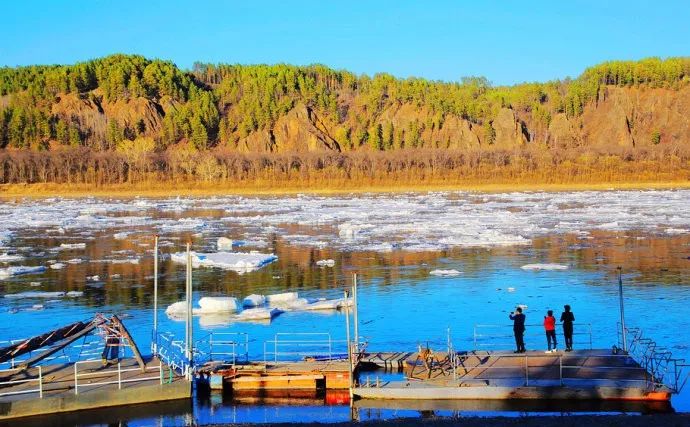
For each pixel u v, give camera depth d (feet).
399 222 295.28
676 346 103.96
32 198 506.89
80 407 78.59
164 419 78.07
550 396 78.23
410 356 94.53
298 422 75.41
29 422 76.18
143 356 94.94
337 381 86.33
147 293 153.28
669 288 147.23
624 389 77.46
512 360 87.92
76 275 175.73
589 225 268.62
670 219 285.64
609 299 137.90
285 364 90.68
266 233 266.36
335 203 425.69
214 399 83.87
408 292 149.18
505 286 153.38
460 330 116.57
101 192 547.49
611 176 581.12
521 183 573.74
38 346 86.94
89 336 107.55
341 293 150.92
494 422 70.79
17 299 146.51
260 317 126.72
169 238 254.06
